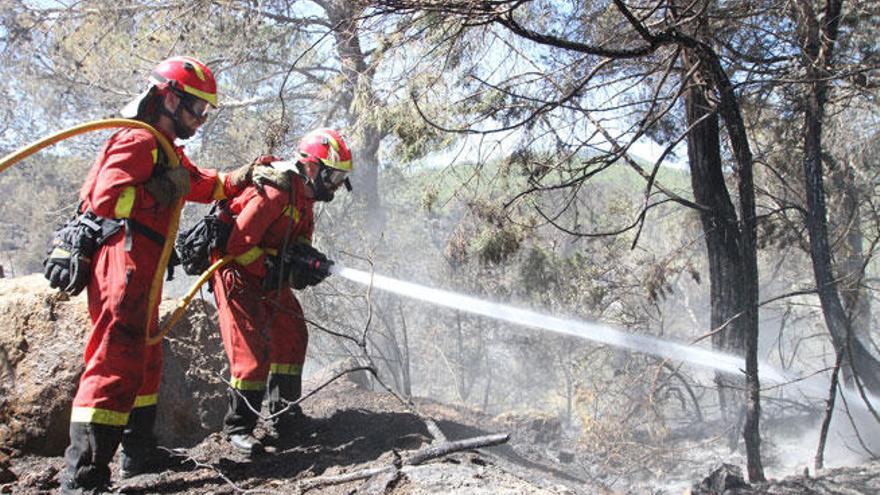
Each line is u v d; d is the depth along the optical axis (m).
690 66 6.38
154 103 3.86
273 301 4.52
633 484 6.12
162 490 3.98
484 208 6.98
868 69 6.07
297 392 4.85
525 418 6.73
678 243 11.04
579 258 8.45
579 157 7.32
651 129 7.84
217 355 5.21
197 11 11.26
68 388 4.60
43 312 4.71
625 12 4.87
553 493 3.67
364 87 7.41
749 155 5.46
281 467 4.34
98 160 3.84
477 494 3.51
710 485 5.01
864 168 8.87
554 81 7.08
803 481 5.05
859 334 8.28
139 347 3.75
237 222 4.34
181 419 4.95
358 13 6.27
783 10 6.45
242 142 13.16
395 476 3.73
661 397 7.47
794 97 7.06
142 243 3.75
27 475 4.25
